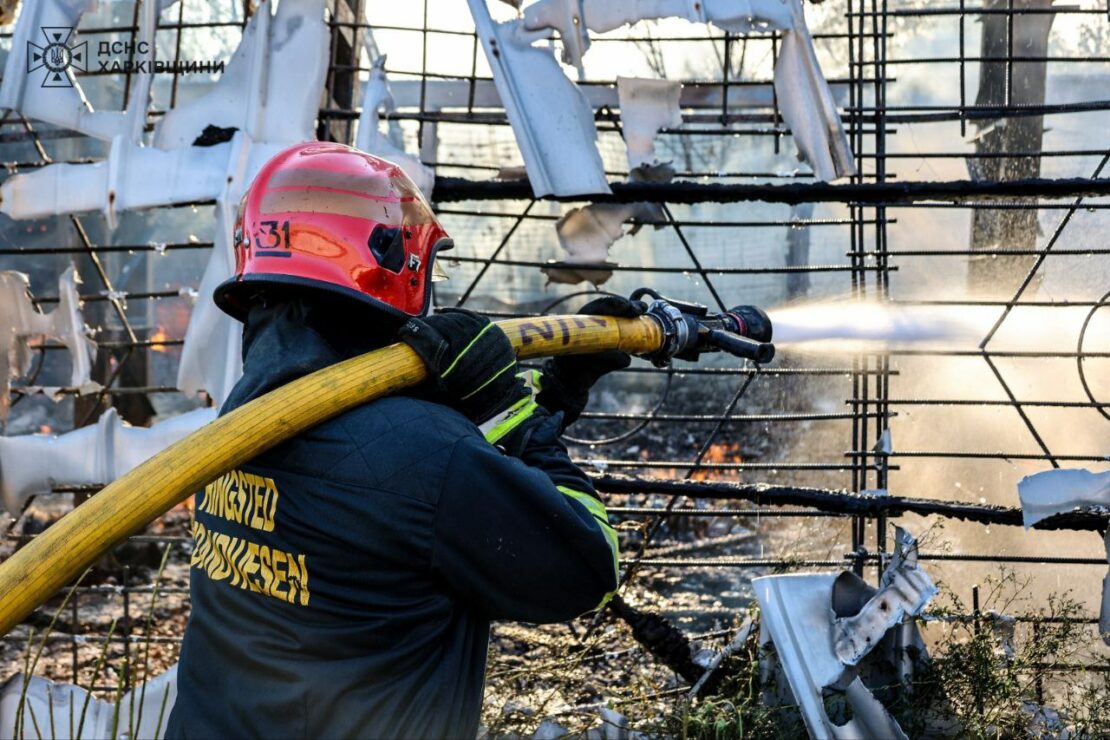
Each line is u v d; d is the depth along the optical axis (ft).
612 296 6.42
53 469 10.93
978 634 11.21
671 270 12.73
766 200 11.34
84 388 11.33
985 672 10.82
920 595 10.02
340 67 12.27
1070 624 11.59
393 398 5.33
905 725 10.50
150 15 11.00
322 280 5.48
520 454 5.48
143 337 22.52
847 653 10.10
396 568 5.07
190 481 4.93
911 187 11.30
